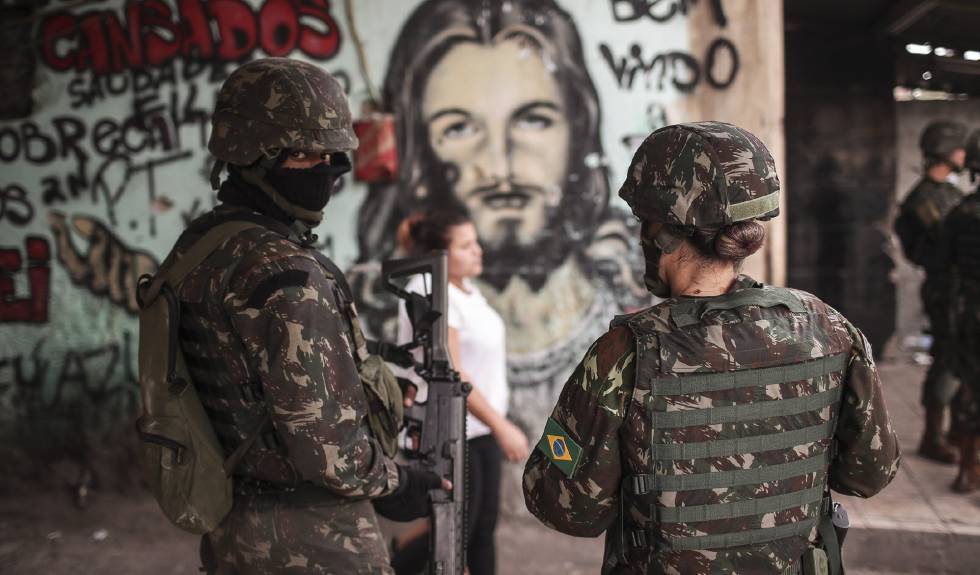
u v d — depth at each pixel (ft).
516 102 12.84
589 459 4.45
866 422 4.60
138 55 13.76
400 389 6.66
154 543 12.54
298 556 5.61
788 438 4.45
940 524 11.65
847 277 26.05
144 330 5.75
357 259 13.29
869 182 25.75
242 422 5.52
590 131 12.85
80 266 14.21
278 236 5.61
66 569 11.66
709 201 4.38
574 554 11.87
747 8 12.53
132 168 13.96
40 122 14.07
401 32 12.93
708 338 4.38
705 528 4.38
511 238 13.05
